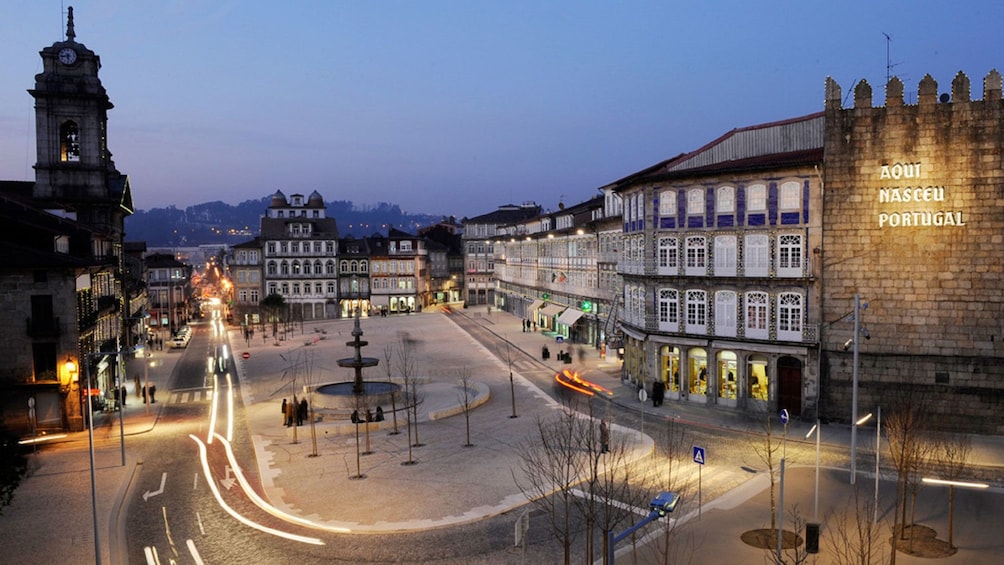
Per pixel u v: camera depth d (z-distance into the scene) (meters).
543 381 56.31
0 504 24.25
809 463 32.53
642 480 29.67
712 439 36.97
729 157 48.28
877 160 38.69
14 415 42.62
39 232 45.62
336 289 122.19
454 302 146.88
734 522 25.12
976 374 37.31
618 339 64.38
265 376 63.66
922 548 22.38
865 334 34.84
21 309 42.66
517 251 110.88
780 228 40.88
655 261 46.22
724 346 43.09
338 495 29.58
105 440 41.12
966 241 37.31
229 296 147.75
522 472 31.83
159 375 66.06
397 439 38.88
